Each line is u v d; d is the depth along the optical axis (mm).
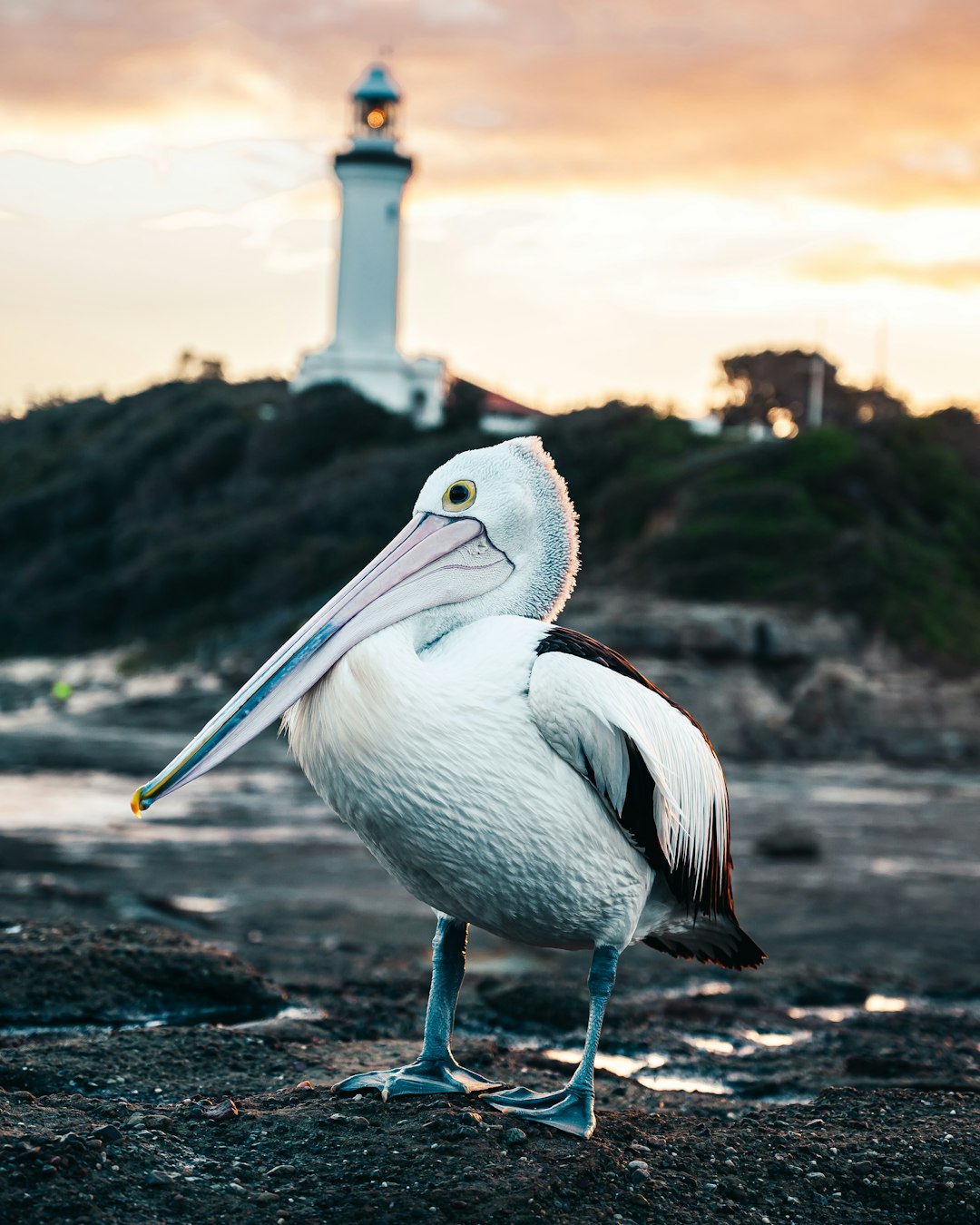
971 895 16234
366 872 16781
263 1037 5688
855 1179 4145
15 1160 3629
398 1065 5430
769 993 8766
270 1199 3629
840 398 71250
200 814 23281
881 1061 6359
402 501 60219
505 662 4160
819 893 16250
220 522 65312
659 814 4254
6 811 22922
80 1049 5332
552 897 4188
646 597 46469
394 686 4047
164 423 78875
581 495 58312
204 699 45156
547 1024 7301
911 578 46156
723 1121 4789
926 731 40906
